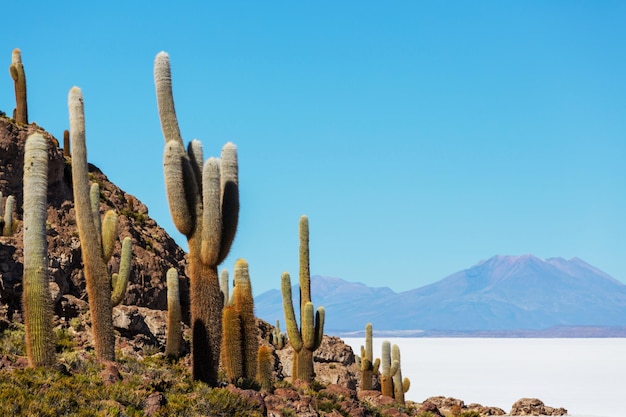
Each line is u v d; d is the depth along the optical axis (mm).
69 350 25406
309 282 30906
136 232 39281
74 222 36281
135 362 23906
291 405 24391
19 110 39500
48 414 16578
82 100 23062
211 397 20828
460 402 56875
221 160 23375
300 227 31172
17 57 39625
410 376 109375
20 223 33688
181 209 22500
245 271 24609
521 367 131750
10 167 35344
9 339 24234
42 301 19172
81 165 22781
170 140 22953
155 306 36000
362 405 30125
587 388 91375
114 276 26531
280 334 42594
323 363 43688
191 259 22859
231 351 23906
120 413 17906
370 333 39094
